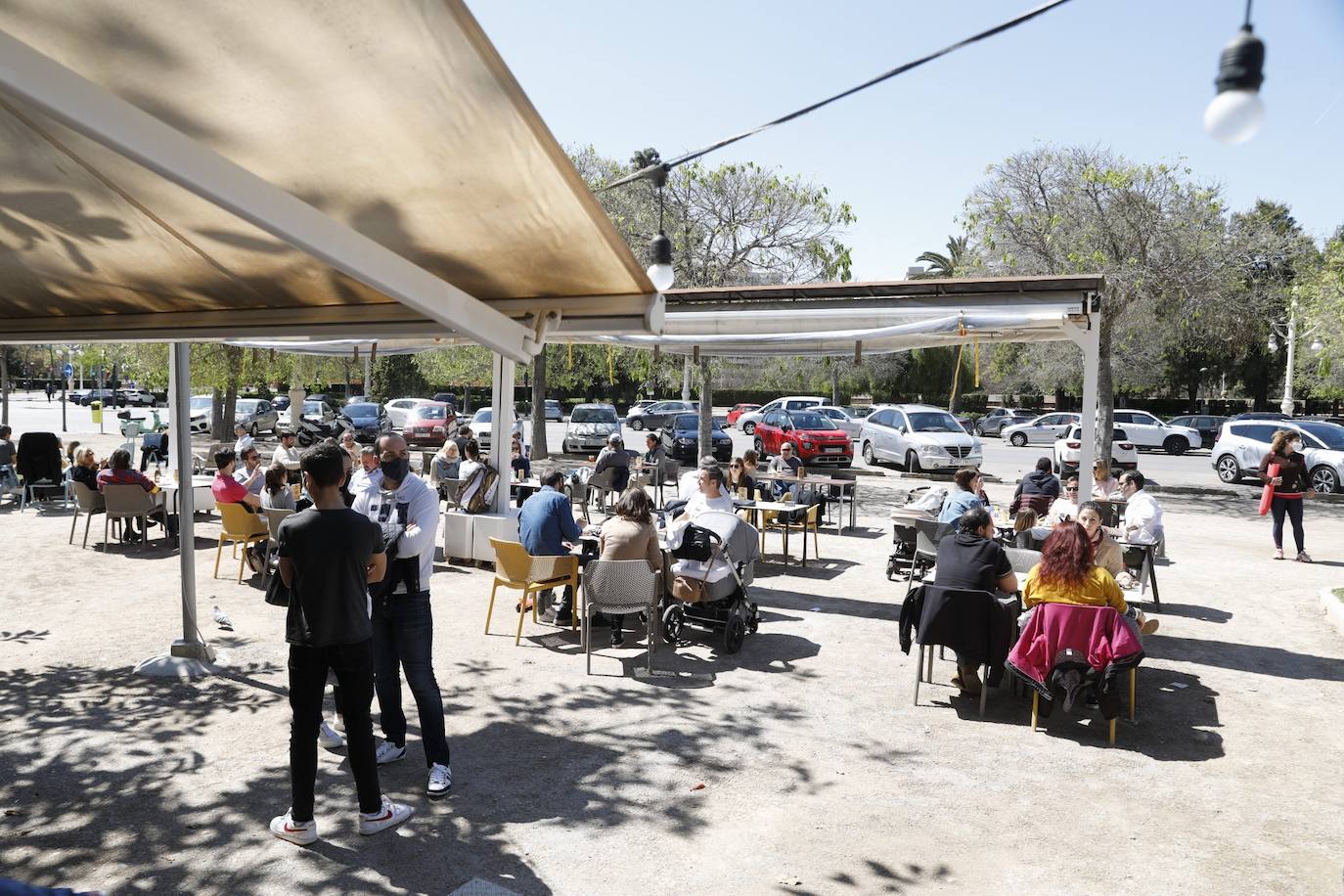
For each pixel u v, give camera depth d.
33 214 3.83
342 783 5.09
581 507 16.09
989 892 4.11
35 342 5.35
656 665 7.40
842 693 6.81
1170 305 22.28
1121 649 5.82
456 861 4.27
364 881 4.07
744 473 12.66
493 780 5.18
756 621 8.22
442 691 6.70
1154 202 20.72
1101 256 20.28
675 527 7.98
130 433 23.52
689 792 5.07
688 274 21.41
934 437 23.84
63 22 2.67
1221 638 8.48
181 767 5.24
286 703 6.29
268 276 4.22
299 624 4.25
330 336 4.52
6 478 15.95
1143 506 9.92
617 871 4.23
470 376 37.00
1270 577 11.26
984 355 48.09
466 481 11.38
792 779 5.29
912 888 4.12
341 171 3.29
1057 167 22.02
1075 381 43.56
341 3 2.49
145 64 2.82
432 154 3.12
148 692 6.48
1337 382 32.84
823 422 27.17
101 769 5.20
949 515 9.55
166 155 2.28
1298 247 21.81
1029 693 6.87
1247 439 22.83
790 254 21.28
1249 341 35.25
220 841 4.39
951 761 5.58
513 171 3.14
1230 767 5.54
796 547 13.11
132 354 27.17
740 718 6.25
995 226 22.50
